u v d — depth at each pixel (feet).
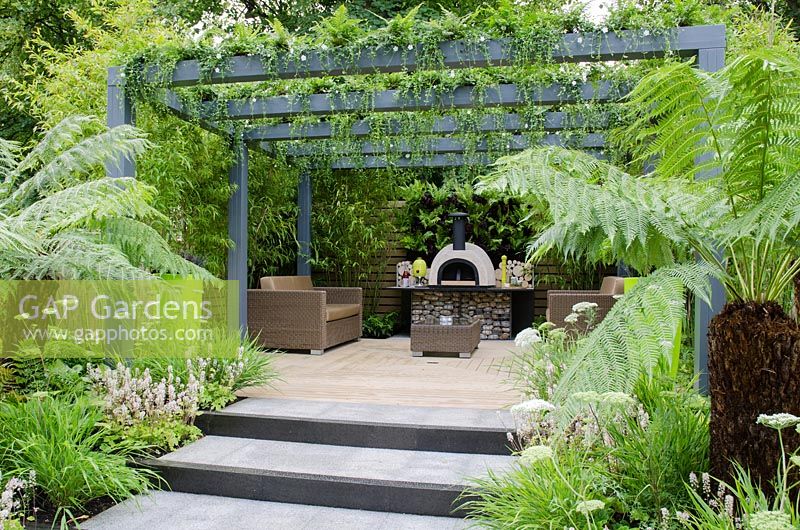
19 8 32.24
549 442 9.07
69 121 13.55
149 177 18.13
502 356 23.06
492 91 16.98
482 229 31.30
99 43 22.70
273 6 38.14
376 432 12.48
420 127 20.20
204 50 15.40
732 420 7.69
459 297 30.22
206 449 12.28
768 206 7.26
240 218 21.86
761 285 8.00
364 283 32.19
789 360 7.36
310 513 10.07
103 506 10.16
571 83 16.37
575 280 30.37
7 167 14.98
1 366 11.81
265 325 23.57
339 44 14.96
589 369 7.47
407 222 31.89
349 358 22.41
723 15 14.80
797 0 28.89
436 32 14.30
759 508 6.70
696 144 9.23
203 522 9.62
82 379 12.85
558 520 7.34
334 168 28.12
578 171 8.63
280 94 18.71
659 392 9.61
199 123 19.36
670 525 7.45
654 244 8.62
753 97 7.60
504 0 13.96
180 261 14.34
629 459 8.40
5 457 9.92
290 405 14.35
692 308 16.19
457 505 9.88
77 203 12.01
